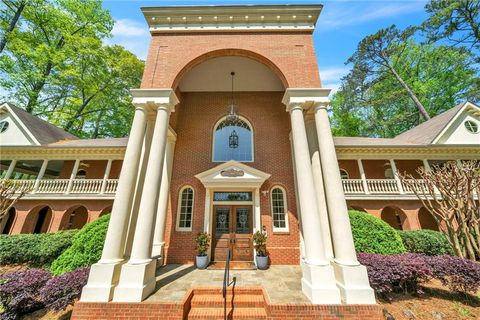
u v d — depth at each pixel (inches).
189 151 381.4
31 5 641.0
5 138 478.6
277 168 369.7
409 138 541.0
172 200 350.6
